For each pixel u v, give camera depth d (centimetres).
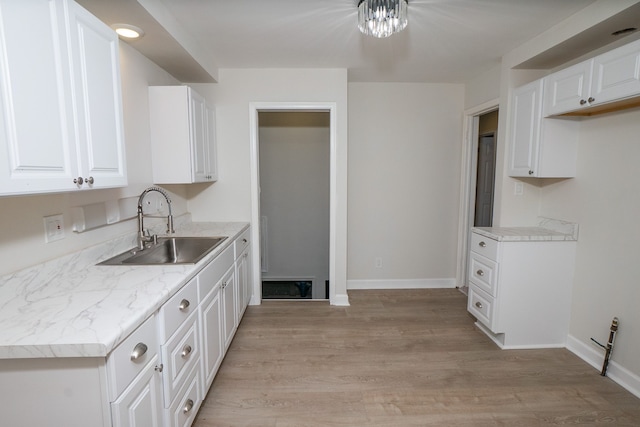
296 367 215
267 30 215
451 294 353
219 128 302
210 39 230
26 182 97
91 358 91
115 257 183
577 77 199
